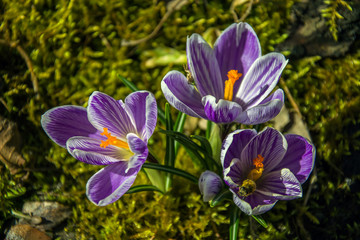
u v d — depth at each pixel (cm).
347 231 47
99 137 41
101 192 39
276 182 41
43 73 51
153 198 47
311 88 49
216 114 39
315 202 47
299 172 41
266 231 46
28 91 50
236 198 39
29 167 49
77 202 47
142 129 40
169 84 40
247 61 42
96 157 39
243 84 42
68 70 51
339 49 50
